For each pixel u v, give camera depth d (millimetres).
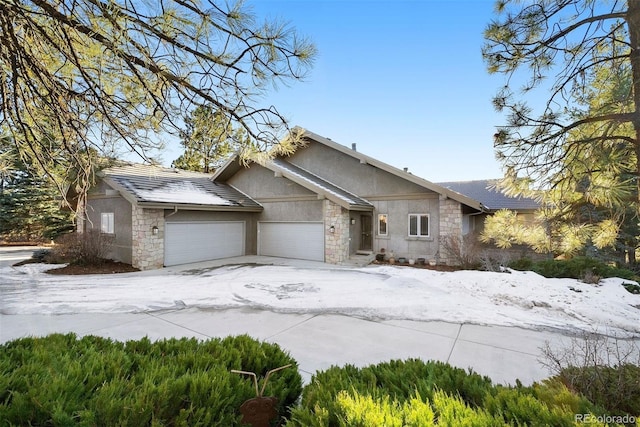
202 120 3471
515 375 4406
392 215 15383
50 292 9039
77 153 3645
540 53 5309
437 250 14148
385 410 2053
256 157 3850
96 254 13188
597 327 6262
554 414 1988
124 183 13273
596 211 6785
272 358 3217
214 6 2715
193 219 14641
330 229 14758
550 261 11102
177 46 2932
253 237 17562
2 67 3098
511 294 8414
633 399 2594
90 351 3059
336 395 2311
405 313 7227
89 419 1938
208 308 7586
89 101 3229
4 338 5582
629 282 9102
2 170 4160
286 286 9992
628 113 4723
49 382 2314
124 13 2537
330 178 17312
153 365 2791
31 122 3639
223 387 2449
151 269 12828
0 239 24500
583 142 5129
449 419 1987
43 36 2797
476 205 13102
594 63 5273
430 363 3102
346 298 8508
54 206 21828
